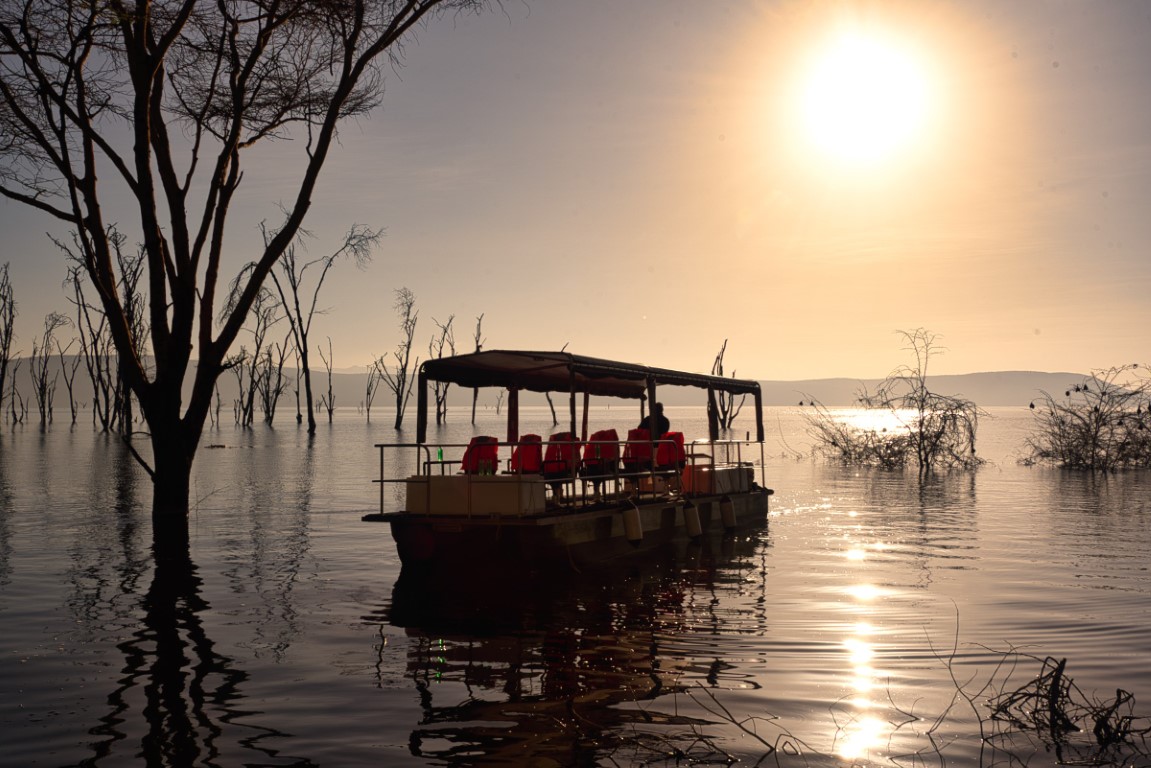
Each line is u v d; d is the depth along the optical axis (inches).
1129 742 265.6
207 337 807.7
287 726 281.4
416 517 542.6
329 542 698.8
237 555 633.6
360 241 2375.7
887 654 365.1
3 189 761.0
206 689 319.3
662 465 722.8
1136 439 1459.2
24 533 743.1
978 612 445.7
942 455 1611.7
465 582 531.2
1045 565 591.5
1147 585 518.6
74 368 3661.4
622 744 265.3
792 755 256.4
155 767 248.5
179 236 794.8
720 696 309.9
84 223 775.1
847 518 870.4
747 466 852.0
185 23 761.6
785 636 397.4
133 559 616.4
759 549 670.5
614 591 506.6
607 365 609.3
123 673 339.3
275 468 1518.2
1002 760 252.5
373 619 433.7
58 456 1818.4
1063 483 1263.5
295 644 384.5
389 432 3137.3
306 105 827.4
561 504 605.6
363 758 255.1
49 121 757.3
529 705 301.6
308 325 2856.8
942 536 739.4
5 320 3147.1
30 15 727.7
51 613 446.3
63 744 265.6
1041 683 291.0
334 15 785.6
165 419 789.9
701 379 758.5
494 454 588.1
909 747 262.4
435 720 286.5
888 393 1560.0
